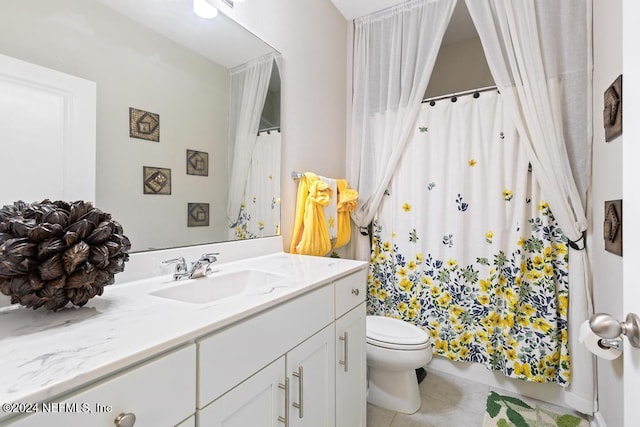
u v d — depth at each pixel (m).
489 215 1.72
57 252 0.61
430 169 1.89
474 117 1.75
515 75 1.57
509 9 1.58
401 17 1.97
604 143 1.29
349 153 2.22
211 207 1.24
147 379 0.51
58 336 0.55
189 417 0.58
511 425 1.44
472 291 1.76
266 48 1.49
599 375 1.41
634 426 0.56
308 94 1.80
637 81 0.54
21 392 0.38
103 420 0.46
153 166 1.03
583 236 1.49
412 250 1.94
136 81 0.98
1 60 0.71
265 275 1.14
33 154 0.75
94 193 0.88
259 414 0.75
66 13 0.82
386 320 1.77
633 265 0.56
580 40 1.48
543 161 1.51
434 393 1.70
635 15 0.55
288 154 1.65
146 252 1.00
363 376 1.31
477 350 1.75
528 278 1.63
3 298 0.69
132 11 0.98
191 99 1.16
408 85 1.91
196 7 1.18
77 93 0.84
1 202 0.70
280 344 0.82
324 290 1.03
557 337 1.54
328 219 1.76
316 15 1.87
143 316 0.65
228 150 1.31
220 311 0.69
